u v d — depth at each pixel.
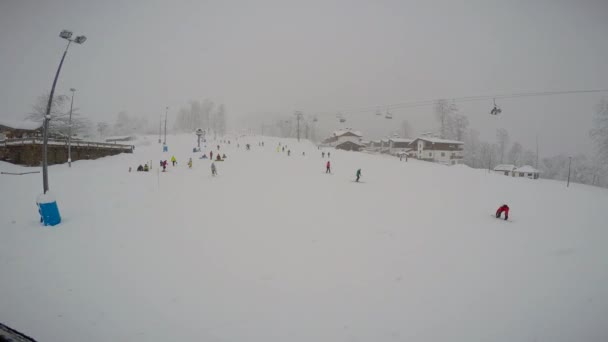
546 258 8.00
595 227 12.08
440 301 5.67
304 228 10.14
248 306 5.53
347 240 9.02
